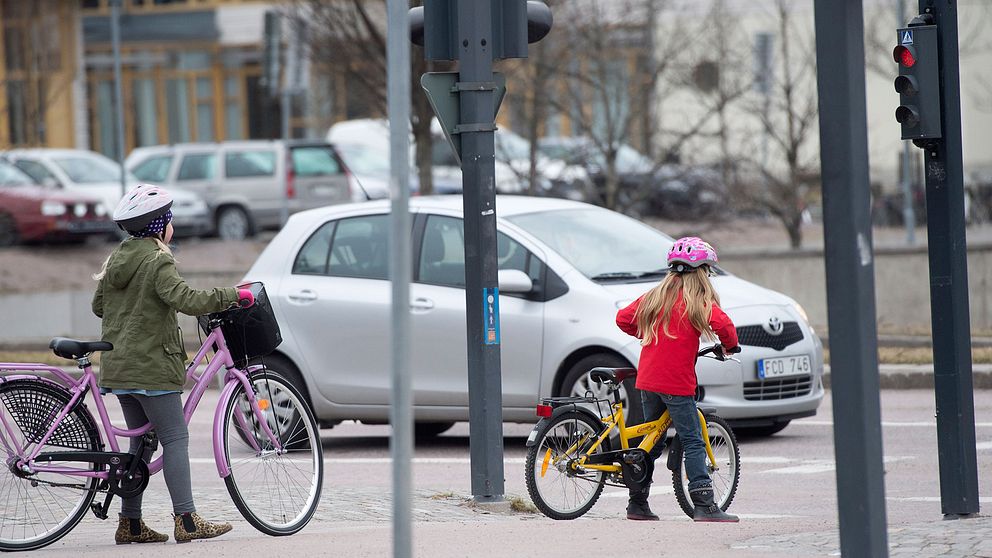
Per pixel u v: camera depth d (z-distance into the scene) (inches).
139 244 1073.5
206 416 2128.4
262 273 1819.6
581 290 1619.1
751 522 1178.6
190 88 7268.7
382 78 2945.4
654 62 3521.2
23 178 4062.5
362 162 4618.6
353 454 1754.4
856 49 751.7
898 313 2908.5
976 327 2849.4
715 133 3654.0
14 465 1057.5
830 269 756.6
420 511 1236.5
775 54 4192.9
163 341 1074.7
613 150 3378.4
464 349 1674.5
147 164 4478.3
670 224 3673.7
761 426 1684.3
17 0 4284.0
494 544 1034.1
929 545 956.0
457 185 4426.7
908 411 1941.4
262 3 7180.1
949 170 1099.3
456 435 1889.8
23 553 1042.7
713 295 1191.6
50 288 3698.3
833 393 759.1
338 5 2942.9
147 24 7258.9
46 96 4335.6
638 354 1563.7
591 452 1215.6
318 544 1044.5
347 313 1743.4
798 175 3663.9
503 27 1234.0
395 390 665.0
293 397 1139.9
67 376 1085.8
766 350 1616.6
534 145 3314.5
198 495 1405.0
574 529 1110.4
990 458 1536.7
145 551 1034.7
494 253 1238.9
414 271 1726.1
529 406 1638.8
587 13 3378.4
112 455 1082.1
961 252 1104.8
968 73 5693.9
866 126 754.2
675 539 1046.4
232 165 4448.8
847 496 757.9
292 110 7012.8
